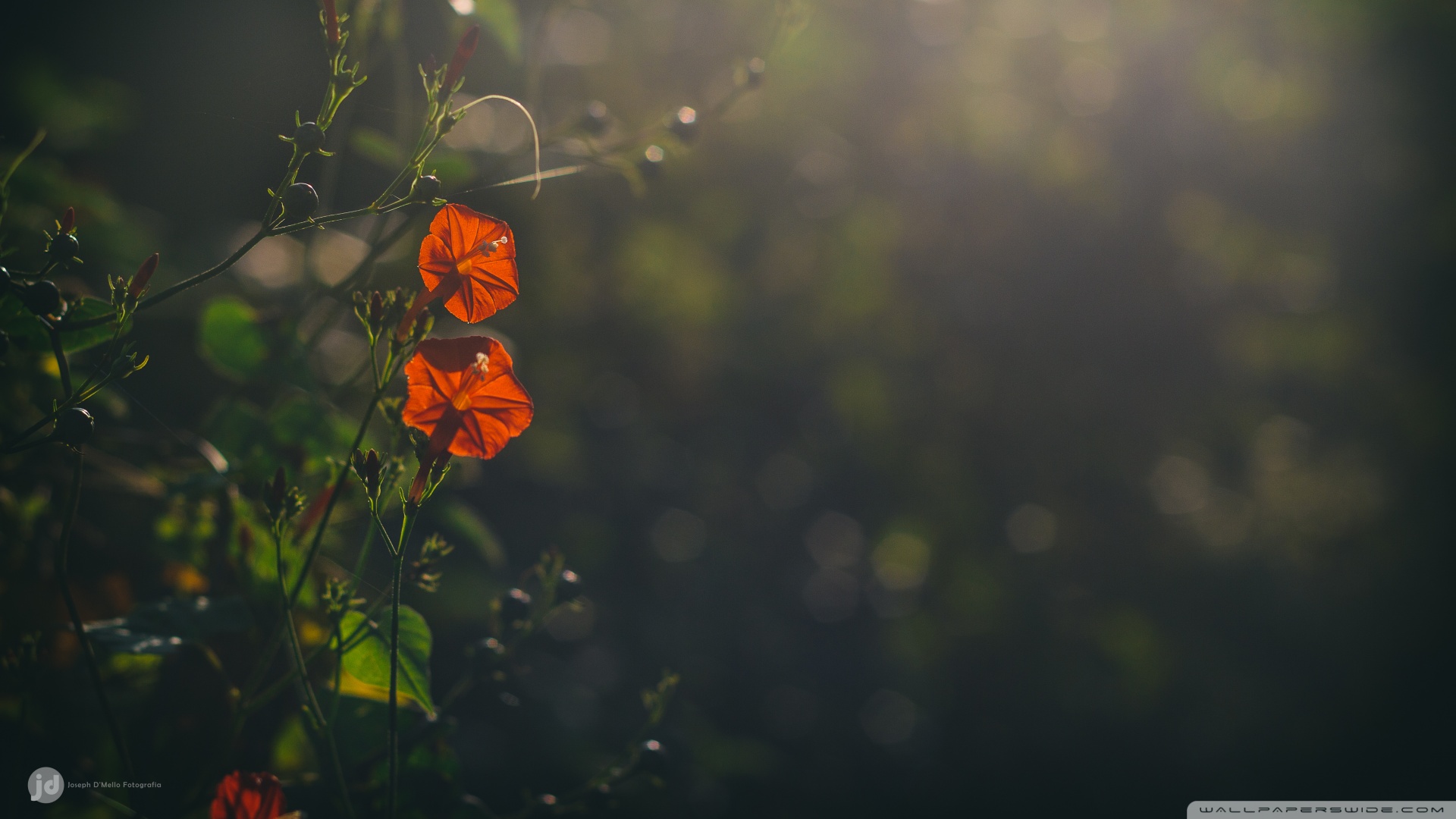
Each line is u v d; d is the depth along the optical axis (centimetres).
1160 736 443
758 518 439
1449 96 495
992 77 444
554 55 363
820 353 456
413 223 144
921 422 452
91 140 230
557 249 350
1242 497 493
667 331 425
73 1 188
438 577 127
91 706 153
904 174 445
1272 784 455
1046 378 448
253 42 143
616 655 343
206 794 136
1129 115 445
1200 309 462
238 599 146
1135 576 453
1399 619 505
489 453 105
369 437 169
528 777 247
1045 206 441
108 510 164
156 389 192
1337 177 498
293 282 215
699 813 303
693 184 414
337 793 140
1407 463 529
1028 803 416
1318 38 475
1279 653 477
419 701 125
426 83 109
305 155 104
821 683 420
